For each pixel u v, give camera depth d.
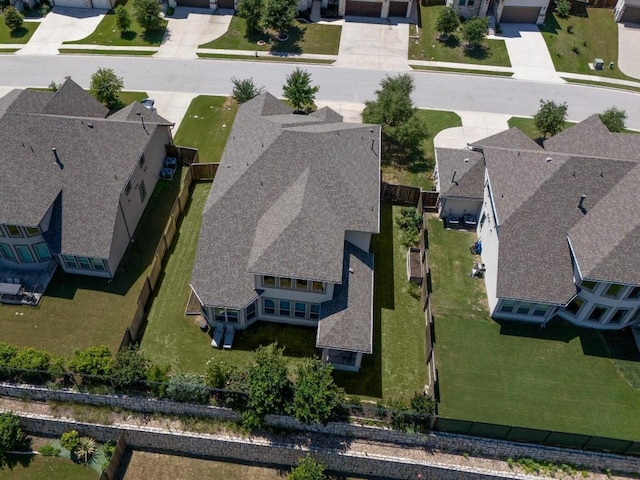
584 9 69.06
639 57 63.56
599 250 32.50
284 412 29.33
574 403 31.64
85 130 38.34
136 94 54.25
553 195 35.47
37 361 30.41
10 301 35.22
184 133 49.69
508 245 34.44
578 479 28.84
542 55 62.84
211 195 36.25
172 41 62.56
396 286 37.72
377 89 56.69
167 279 37.19
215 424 30.33
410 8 67.00
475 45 63.44
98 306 35.38
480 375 32.78
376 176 37.53
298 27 65.69
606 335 35.25
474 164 41.88
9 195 34.62
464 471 28.97
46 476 29.28
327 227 33.00
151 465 30.22
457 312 36.25
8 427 29.31
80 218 35.69
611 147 41.25
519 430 28.80
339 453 29.39
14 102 42.06
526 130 52.28
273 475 30.17
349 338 30.92
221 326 34.00
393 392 31.75
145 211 41.81
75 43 61.72
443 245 40.72
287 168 35.75
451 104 55.31
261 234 33.12
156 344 33.44
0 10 66.69
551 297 33.19
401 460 29.22
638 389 32.53
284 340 34.16
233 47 62.09
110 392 30.41
